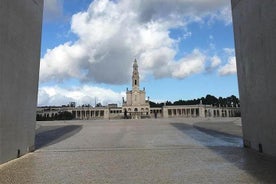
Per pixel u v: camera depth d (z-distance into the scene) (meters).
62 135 29.94
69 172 13.16
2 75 14.92
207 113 153.12
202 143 22.56
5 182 11.45
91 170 13.53
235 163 14.62
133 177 12.08
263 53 16.44
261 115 17.20
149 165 14.48
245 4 18.88
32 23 19.36
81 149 20.36
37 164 15.11
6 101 15.48
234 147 20.25
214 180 11.34
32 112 19.69
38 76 20.77
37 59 20.48
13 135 16.53
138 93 159.38
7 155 15.77
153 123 43.50
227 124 41.62
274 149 15.71
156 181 11.37
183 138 25.78
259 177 11.59
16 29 16.66
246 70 19.27
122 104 159.00
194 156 16.88
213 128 35.34
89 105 156.50
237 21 20.55
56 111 143.25
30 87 19.20
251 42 18.14
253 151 18.14
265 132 16.77
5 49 15.21
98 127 38.22
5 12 15.14
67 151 19.56
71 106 157.12
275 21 14.78
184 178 11.75
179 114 152.50
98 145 22.22
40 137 28.34
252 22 17.81
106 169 13.71
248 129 19.48
